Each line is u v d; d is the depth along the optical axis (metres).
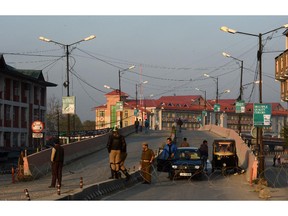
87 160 39.81
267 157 82.62
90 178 27.47
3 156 58.88
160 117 133.12
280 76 56.31
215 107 72.31
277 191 22.81
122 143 23.67
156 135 68.25
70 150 38.88
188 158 28.72
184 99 145.38
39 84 75.38
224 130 63.91
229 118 135.62
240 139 42.78
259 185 22.86
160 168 30.09
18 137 67.00
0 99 61.31
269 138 104.00
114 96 131.50
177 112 137.50
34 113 73.44
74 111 38.25
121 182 23.53
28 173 28.16
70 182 25.41
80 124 130.50
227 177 29.88
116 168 23.50
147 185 25.02
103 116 134.38
